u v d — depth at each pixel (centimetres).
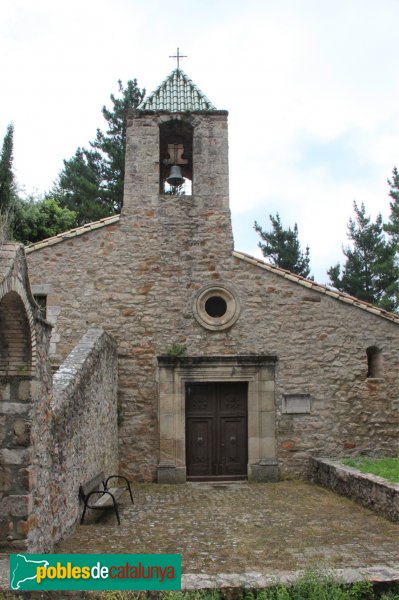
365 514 832
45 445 603
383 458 1121
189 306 1166
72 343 1141
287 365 1158
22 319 545
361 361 1166
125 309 1159
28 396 550
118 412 1133
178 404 1136
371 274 2825
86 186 2353
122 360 1147
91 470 859
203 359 1143
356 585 510
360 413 1154
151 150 1212
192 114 1224
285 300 1175
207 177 1209
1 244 522
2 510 532
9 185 1202
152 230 1186
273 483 1107
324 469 1063
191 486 1080
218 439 1161
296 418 1147
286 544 678
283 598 488
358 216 2956
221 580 520
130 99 2511
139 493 1010
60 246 1173
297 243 2969
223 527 763
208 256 1182
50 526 620
